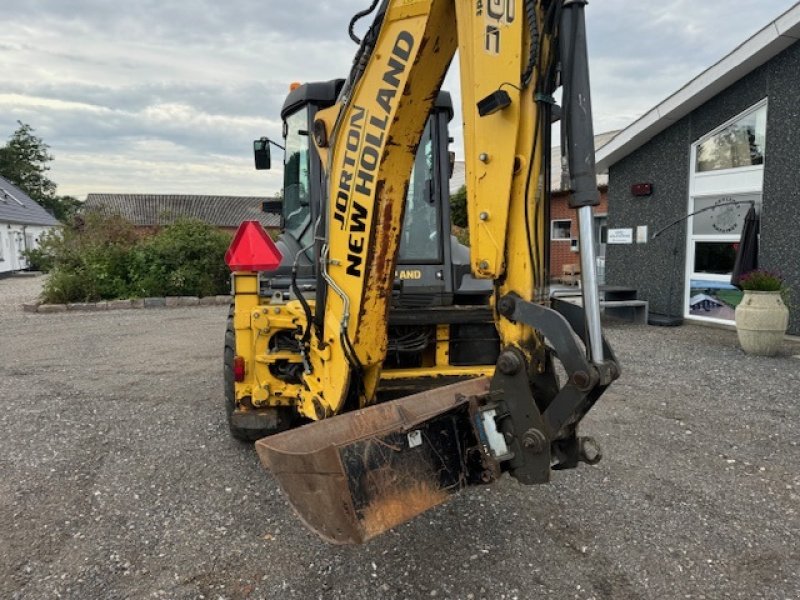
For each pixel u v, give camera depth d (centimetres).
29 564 304
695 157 1036
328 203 334
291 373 414
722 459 435
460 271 472
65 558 310
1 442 474
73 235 1508
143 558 311
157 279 1445
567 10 234
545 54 247
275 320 409
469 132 261
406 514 238
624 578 293
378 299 324
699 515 354
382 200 310
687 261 1061
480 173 259
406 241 456
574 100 234
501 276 259
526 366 253
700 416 529
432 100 299
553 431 243
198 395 610
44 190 5694
